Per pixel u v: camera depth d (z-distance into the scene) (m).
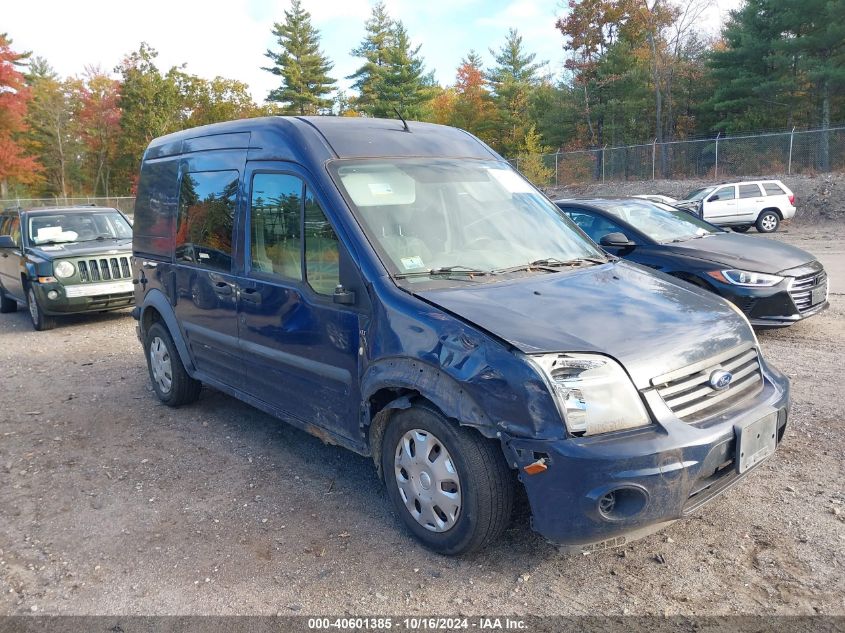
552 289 3.69
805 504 3.88
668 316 3.50
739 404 3.34
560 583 3.27
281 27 64.31
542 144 50.25
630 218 8.35
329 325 3.95
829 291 10.30
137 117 61.88
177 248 5.64
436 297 3.49
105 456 5.17
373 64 61.59
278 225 4.40
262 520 4.04
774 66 34.88
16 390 7.09
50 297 10.05
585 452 2.91
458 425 3.27
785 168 28.59
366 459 4.91
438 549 3.50
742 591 3.14
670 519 3.03
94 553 3.75
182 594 3.33
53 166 67.81
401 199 4.13
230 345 4.96
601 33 45.38
